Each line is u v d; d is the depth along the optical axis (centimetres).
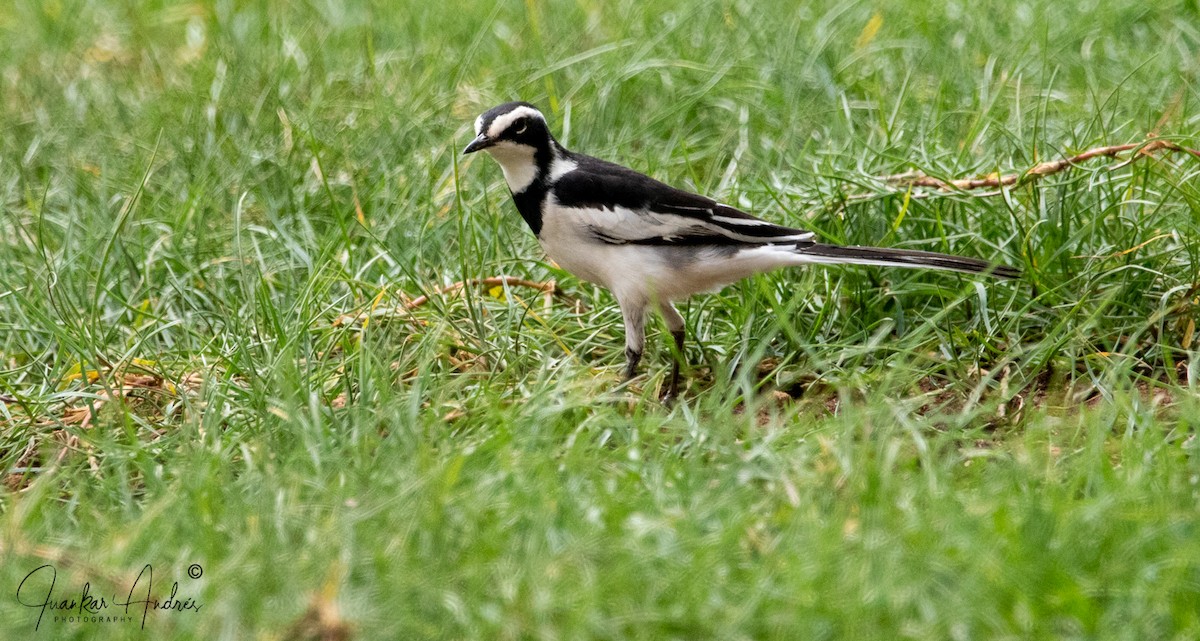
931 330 1119
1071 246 1148
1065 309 1114
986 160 1305
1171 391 991
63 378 1105
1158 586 677
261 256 1255
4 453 1024
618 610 686
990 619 658
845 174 1259
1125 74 1523
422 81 1625
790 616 664
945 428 1000
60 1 1998
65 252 1271
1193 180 1193
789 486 805
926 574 693
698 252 1079
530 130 1085
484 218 1335
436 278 1251
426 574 720
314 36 1794
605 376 1078
